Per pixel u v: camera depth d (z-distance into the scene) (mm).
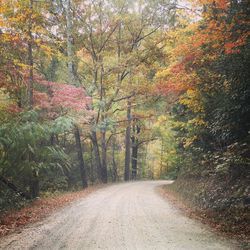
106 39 30438
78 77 29250
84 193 21375
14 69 16828
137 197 18578
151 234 8914
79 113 20531
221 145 16953
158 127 43250
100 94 29391
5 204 14555
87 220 11102
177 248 7504
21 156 14859
